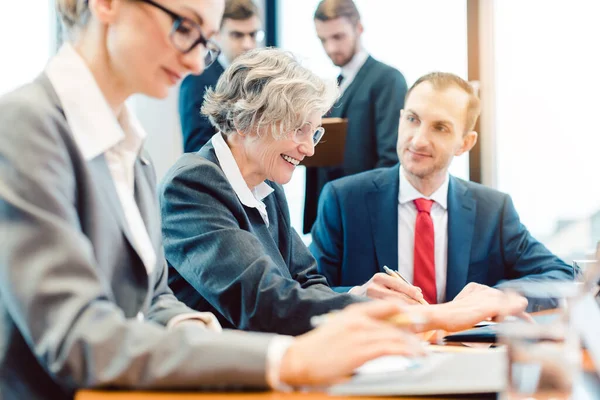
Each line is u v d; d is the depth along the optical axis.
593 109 3.93
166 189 1.84
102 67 1.25
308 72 1.94
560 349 0.92
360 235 2.69
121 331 0.99
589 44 3.93
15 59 4.06
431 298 2.62
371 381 1.03
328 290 2.07
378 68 3.89
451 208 2.68
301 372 0.95
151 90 1.25
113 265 1.20
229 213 1.82
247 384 0.96
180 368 0.96
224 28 3.80
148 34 1.19
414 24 4.13
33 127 1.09
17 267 1.00
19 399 1.06
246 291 1.67
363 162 3.84
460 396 0.98
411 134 2.65
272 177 1.96
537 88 4.01
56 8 1.27
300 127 1.91
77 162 1.15
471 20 4.08
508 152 4.05
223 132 1.97
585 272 1.51
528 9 4.02
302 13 4.38
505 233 2.70
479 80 4.08
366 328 0.98
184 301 1.85
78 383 0.98
